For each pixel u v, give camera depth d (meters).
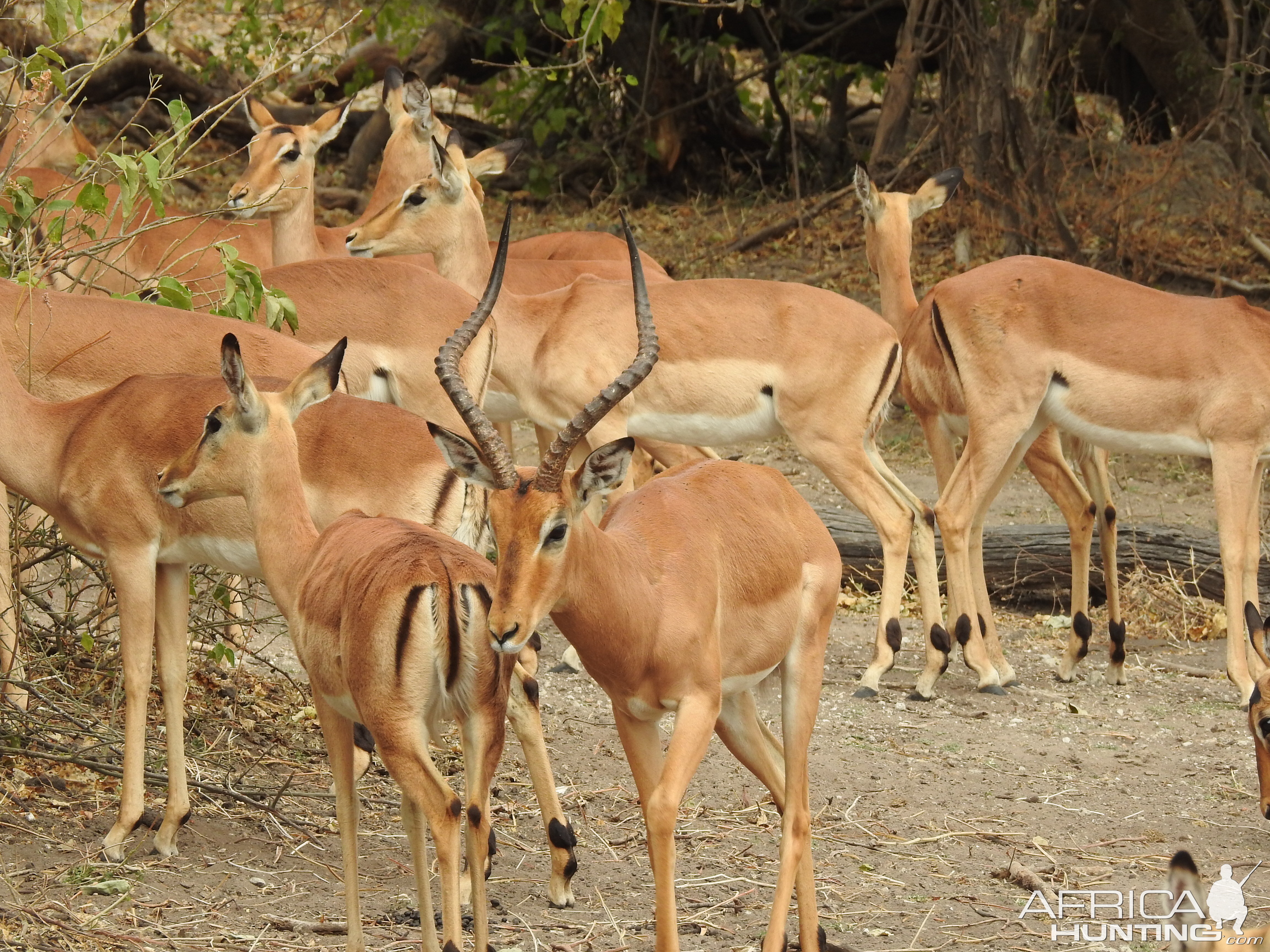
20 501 10.25
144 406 8.34
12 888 7.61
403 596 6.39
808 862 7.41
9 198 11.20
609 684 6.73
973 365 12.34
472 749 6.64
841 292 23.31
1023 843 9.12
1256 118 25.27
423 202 13.20
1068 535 14.90
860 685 12.17
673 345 12.46
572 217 27.89
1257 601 12.99
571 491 6.30
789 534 7.39
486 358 11.70
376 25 25.80
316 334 11.30
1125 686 12.63
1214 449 12.02
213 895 7.80
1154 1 24.38
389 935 7.47
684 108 27.84
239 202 14.44
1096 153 25.19
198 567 10.66
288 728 10.45
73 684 10.47
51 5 10.39
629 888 8.29
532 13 27.41
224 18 33.59
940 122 23.39
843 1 27.41
